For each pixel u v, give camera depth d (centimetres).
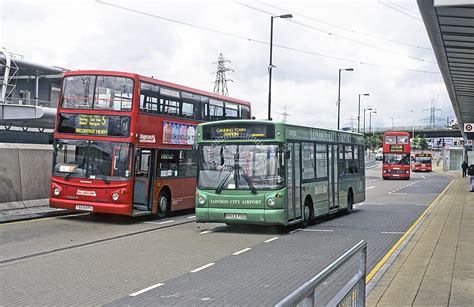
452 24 1191
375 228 1634
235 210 1455
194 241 1331
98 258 1080
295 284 870
